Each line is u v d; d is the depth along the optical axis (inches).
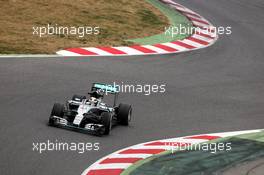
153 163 2699.3
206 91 4035.4
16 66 3991.1
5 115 3102.9
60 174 2474.2
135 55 4635.8
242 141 3142.2
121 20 5497.1
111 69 4207.7
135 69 4288.9
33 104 3334.2
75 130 2970.0
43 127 2974.9
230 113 3659.0
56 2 5595.5
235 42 5378.9
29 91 3540.8
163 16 5841.5
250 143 3117.6
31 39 4692.4
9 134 2842.0
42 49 4473.4
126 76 4099.4
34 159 2593.5
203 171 2652.6
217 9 6368.1
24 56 4249.5
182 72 4379.9
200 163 2753.4
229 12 6338.6
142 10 5880.9
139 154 2797.7
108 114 2989.7
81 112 3002.0
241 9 6530.5
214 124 3410.4
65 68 4087.1
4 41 4549.7
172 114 3496.6
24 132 2886.3
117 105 3508.9
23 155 2620.6
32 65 4057.6
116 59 4468.5
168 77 4210.1
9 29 4849.9
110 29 5216.5
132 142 2950.3
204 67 4584.2
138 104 3587.6
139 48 4825.3
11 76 3769.7
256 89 4254.4
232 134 3257.9
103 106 3102.9
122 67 4293.8
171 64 4530.0
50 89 3629.4
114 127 3132.4
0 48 4365.2
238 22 6033.5
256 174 2672.2
